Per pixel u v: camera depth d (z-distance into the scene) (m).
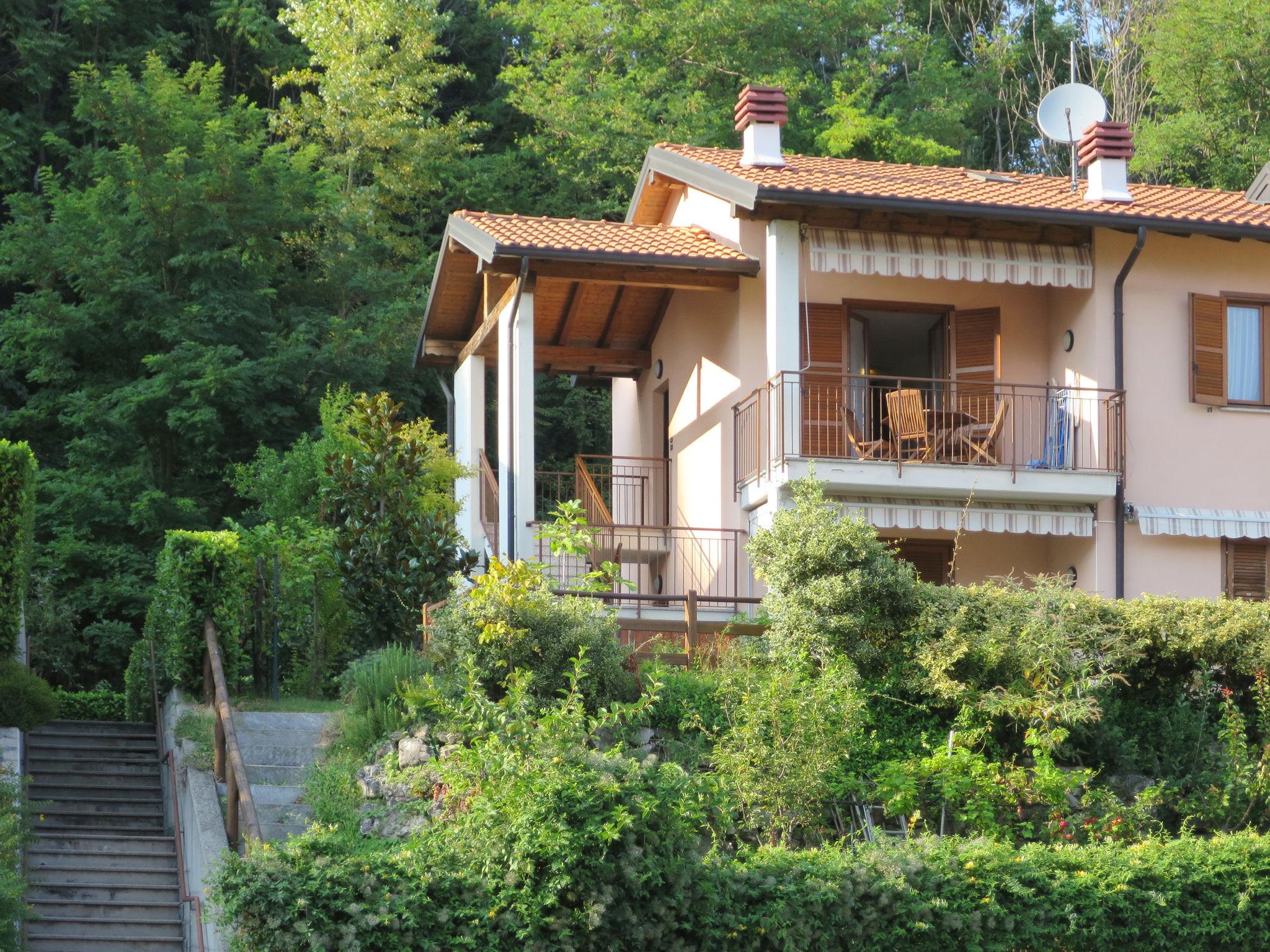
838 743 13.40
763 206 19.55
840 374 19.50
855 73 41.62
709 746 14.47
